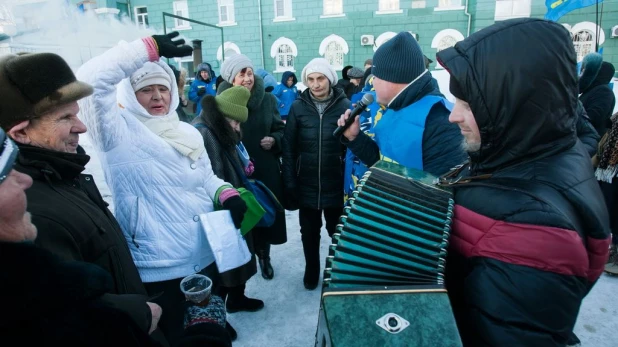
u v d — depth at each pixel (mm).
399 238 847
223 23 13883
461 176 1046
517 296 660
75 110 1090
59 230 923
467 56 774
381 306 715
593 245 720
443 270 804
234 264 1616
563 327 668
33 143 1025
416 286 751
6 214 577
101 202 1243
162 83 1570
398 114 1583
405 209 893
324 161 2518
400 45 1546
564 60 729
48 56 1019
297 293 2654
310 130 2527
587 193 727
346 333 676
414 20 12164
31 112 986
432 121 1504
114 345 699
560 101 742
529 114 744
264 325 2322
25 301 577
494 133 788
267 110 2748
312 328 2293
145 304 910
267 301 2564
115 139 1415
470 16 11672
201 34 14242
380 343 663
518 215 687
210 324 995
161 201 1519
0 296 565
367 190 970
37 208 916
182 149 1552
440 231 839
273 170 2721
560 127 760
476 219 766
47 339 597
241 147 2365
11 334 575
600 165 2656
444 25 11961
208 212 1681
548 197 688
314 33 13172
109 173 1478
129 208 1492
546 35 730
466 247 787
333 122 2500
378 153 1866
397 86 1581
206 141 2020
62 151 1074
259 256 2812
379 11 12367
